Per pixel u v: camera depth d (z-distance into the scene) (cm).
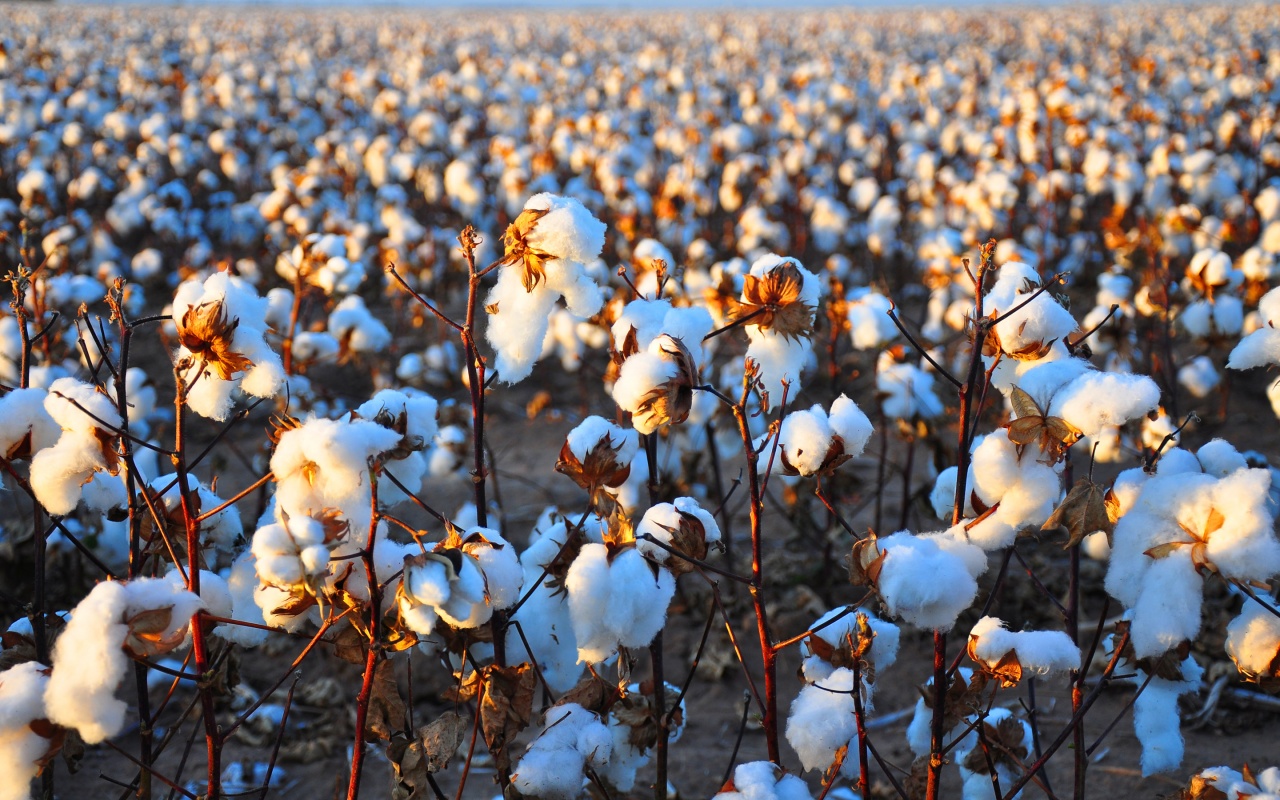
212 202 936
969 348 186
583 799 210
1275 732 303
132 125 1004
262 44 2664
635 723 196
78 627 139
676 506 179
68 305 483
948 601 153
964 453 171
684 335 195
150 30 3123
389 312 742
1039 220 808
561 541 195
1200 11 3859
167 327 418
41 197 688
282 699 326
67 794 277
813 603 366
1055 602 208
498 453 540
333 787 288
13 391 172
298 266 350
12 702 143
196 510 191
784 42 2886
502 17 5569
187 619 145
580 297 179
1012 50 2492
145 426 399
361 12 6550
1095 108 1080
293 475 153
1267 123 859
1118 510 162
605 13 6438
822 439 175
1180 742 188
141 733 190
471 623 161
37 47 1838
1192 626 151
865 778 174
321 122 1204
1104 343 450
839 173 1034
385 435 153
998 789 189
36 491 165
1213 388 563
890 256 803
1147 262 560
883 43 2909
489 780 286
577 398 609
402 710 175
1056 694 323
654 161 1008
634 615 163
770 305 190
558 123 1077
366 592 162
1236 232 597
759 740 308
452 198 805
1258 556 146
